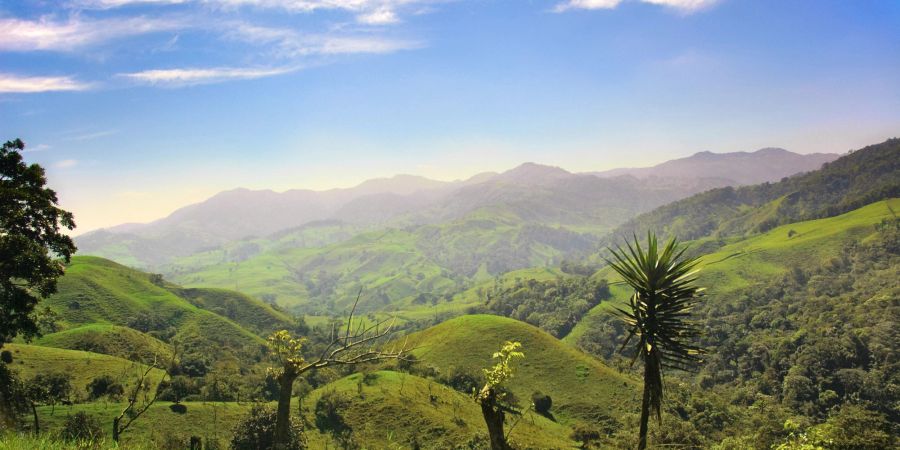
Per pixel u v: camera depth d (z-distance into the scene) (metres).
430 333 118.88
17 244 23.88
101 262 164.75
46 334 93.06
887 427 21.23
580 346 148.25
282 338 11.91
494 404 11.48
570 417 81.94
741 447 40.47
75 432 42.72
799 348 103.44
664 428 58.94
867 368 93.25
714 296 159.50
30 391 22.25
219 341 129.12
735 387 106.25
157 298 145.25
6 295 24.61
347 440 57.91
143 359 86.75
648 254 11.50
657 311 11.52
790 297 143.88
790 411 85.62
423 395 72.06
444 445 56.66
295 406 66.62
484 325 112.75
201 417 57.56
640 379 99.12
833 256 164.25
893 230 161.75
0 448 10.08
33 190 26.48
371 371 90.94
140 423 53.31
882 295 118.69
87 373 69.62
